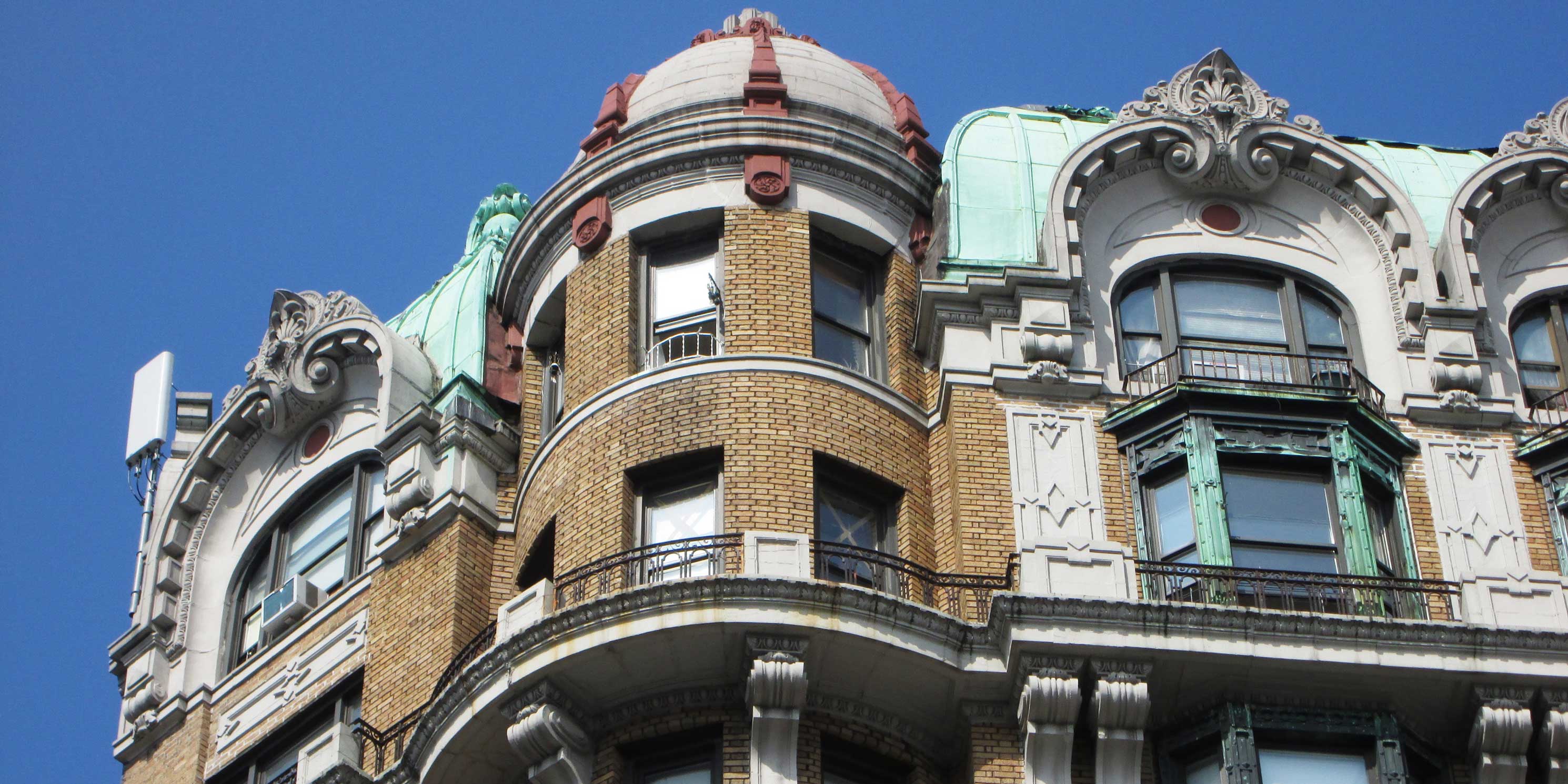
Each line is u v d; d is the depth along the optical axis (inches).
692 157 1517.0
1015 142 1589.6
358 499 1599.4
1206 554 1358.3
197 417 1744.6
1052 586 1312.7
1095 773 1275.8
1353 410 1424.7
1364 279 1518.2
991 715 1304.1
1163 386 1455.5
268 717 1552.7
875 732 1306.6
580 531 1387.8
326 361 1653.5
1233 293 1515.7
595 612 1284.4
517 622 1321.4
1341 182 1540.4
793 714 1268.5
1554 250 1558.8
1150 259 1515.7
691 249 1512.1
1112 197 1535.4
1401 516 1406.3
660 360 1464.1
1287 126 1542.8
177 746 1590.8
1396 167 1633.9
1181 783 1291.8
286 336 1669.5
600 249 1518.2
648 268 1508.4
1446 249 1517.0
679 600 1275.8
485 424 1552.7
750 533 1305.4
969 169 1561.3
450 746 1327.5
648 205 1515.7
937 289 1473.9
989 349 1456.7
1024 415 1428.4
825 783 1286.9
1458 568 1387.8
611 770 1293.1
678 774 1290.6
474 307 1654.8
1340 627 1296.8
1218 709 1298.0
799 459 1385.3
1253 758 1280.8
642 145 1521.9
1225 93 1558.8
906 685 1300.4
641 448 1397.6
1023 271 1471.5
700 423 1397.6
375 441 1583.4
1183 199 1542.8
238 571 1653.5
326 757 1422.2
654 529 1382.9
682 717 1295.5
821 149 1525.6
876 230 1521.9
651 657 1284.4
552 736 1284.4
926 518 1417.3
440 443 1549.0
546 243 1565.0
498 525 1521.9
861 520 1402.6
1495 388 1473.9
